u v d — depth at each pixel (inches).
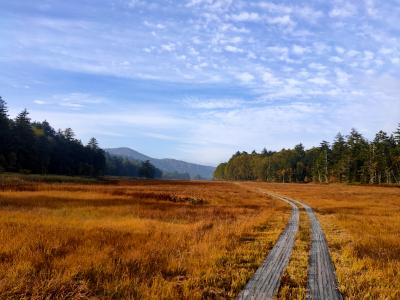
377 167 4082.2
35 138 4279.0
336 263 458.6
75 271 352.5
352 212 1216.2
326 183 4544.8
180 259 426.3
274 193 2469.2
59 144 5108.3
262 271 404.5
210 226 762.8
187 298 305.3
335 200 1845.5
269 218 968.3
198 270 386.0
